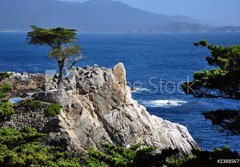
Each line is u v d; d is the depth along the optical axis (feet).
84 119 157.38
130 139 163.94
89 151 82.64
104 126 163.84
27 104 158.71
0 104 117.70
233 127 69.92
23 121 154.81
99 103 166.81
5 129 98.02
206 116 72.54
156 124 174.50
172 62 575.79
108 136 162.40
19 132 95.96
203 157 71.31
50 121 151.33
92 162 84.53
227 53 78.02
